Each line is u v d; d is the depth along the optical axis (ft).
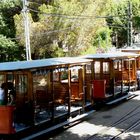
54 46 136.26
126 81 96.84
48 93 58.75
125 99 91.25
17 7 152.76
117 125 64.80
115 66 95.09
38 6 145.59
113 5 217.56
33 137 53.52
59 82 65.00
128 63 97.76
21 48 147.54
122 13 217.97
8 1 147.33
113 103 84.23
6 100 52.95
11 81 53.72
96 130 61.41
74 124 65.46
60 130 61.41
